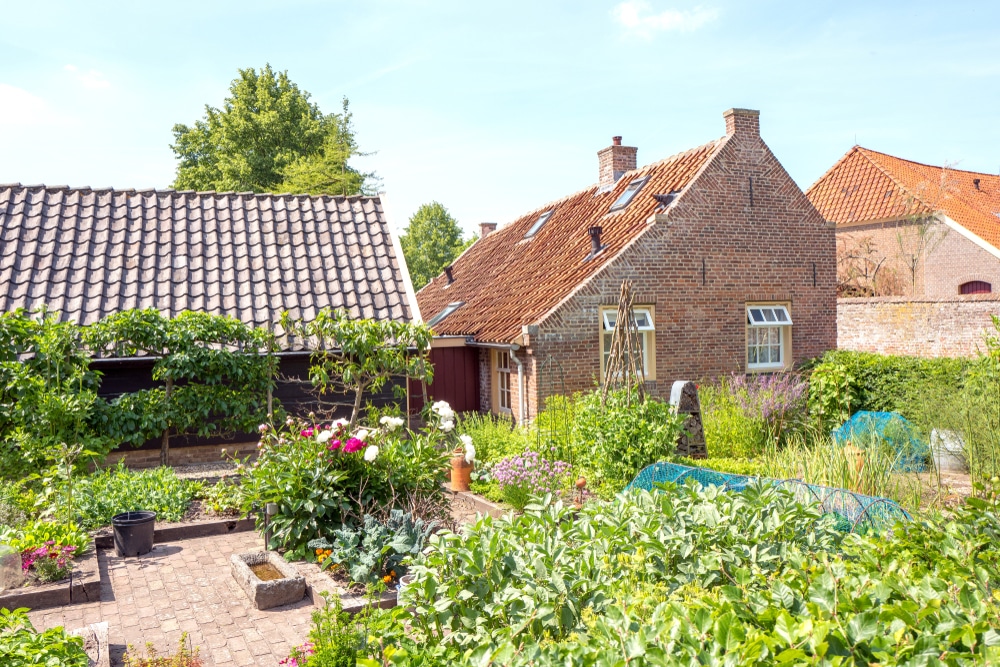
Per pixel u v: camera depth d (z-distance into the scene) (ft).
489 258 74.08
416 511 25.44
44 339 33.01
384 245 46.93
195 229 45.01
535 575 13.00
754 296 53.21
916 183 82.17
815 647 8.10
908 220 78.02
